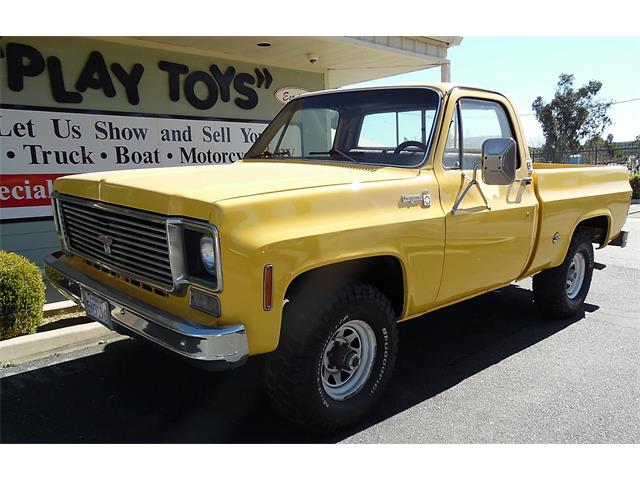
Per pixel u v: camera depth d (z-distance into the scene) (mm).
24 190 6805
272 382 2854
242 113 8945
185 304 2646
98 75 7254
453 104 3680
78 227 3404
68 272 3363
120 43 7410
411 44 8859
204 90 8422
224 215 2422
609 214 5344
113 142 7504
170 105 8031
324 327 2828
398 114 3797
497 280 4090
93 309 3111
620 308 5789
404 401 3572
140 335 2725
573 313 5301
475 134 3900
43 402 3463
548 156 39438
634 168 32969
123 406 3428
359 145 3965
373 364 3250
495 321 5250
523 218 4137
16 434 3070
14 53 6543
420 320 5277
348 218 2893
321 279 2969
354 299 2959
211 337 2389
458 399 3605
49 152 6953
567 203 4641
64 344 4418
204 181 2910
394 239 3084
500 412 3432
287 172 3314
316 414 2920
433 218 3330
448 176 3572
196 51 8172
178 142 8188
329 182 2996
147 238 2762
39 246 6996
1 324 4238
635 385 3836
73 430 3129
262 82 9156
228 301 2459
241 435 3107
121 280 3068
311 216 2740
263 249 2469
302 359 2793
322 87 10148
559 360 4281
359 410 3162
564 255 4840
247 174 3203
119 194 2912
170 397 3551
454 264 3568
